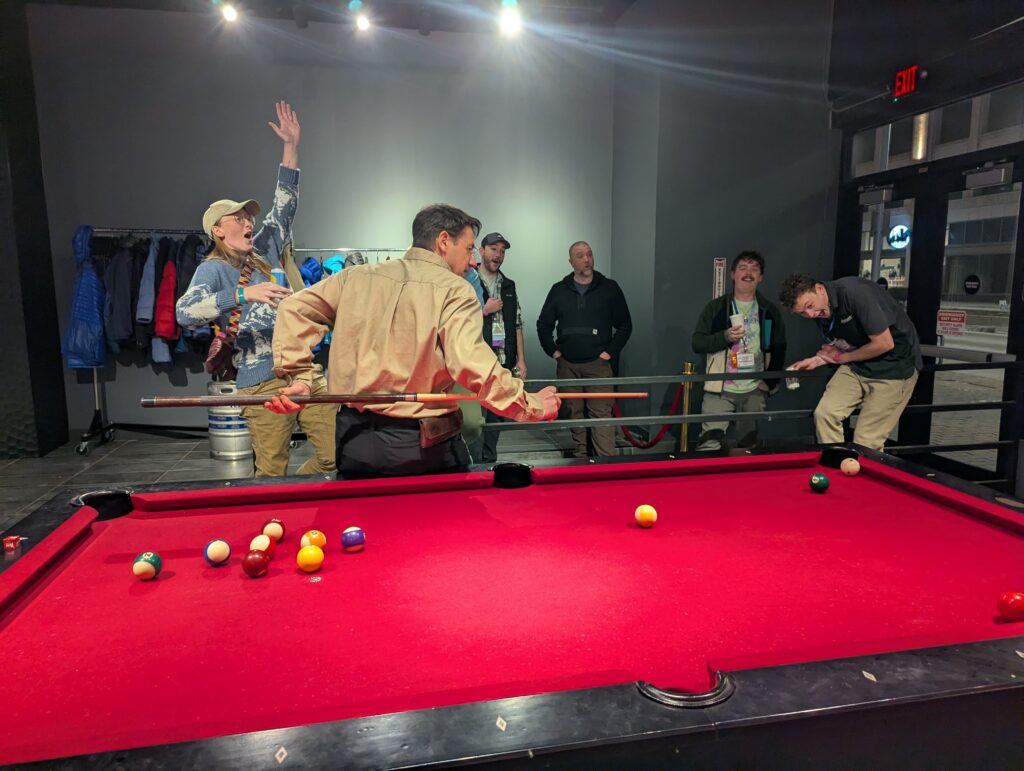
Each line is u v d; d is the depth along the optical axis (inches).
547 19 234.4
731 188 206.2
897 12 172.6
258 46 225.3
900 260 187.3
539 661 43.2
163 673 42.2
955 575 55.9
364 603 51.6
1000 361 150.5
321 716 36.3
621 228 237.5
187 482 77.2
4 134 199.2
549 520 69.6
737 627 47.5
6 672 42.4
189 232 221.9
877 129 192.9
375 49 230.4
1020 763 38.8
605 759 33.0
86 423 234.7
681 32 195.6
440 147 237.8
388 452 79.6
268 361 115.3
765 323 162.1
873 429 133.6
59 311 226.8
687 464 85.7
